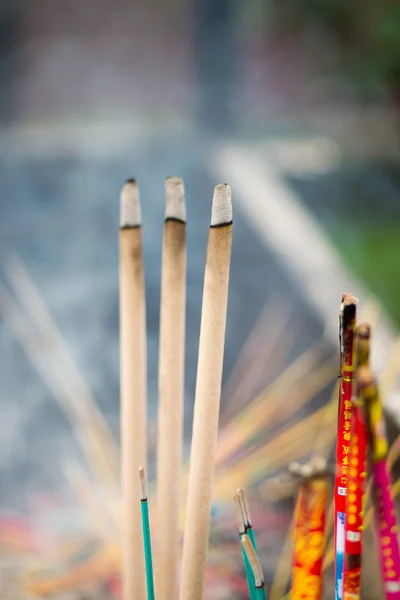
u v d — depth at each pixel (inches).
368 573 100.1
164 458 59.9
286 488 85.4
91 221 403.9
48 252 346.6
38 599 118.0
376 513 46.4
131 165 539.5
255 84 719.7
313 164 504.4
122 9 905.5
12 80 860.6
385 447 45.9
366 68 491.2
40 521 142.9
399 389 140.1
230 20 706.2
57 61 897.5
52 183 494.0
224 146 588.1
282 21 593.9
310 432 151.7
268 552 130.5
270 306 257.6
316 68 645.9
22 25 914.1
